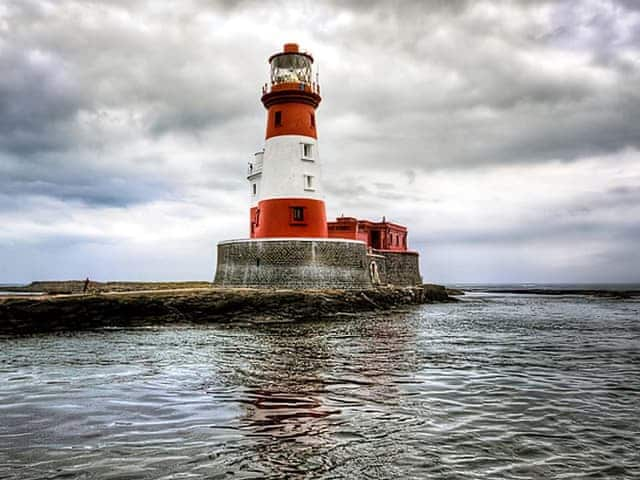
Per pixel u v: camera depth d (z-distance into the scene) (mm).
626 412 11945
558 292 138750
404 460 8867
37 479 8078
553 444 9727
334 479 8078
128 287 66188
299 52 46344
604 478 8219
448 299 77438
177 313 33750
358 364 18062
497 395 13523
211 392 13812
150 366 17891
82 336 27391
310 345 23078
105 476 8195
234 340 25109
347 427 10656
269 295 36500
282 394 13523
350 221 60531
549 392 13922
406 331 29812
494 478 8172
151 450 9352
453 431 10422
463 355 20547
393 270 63312
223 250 45031
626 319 42750
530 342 25484
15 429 10641
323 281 41719
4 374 16594
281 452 9227
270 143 45406
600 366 18250
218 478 8109
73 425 10898
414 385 14633
